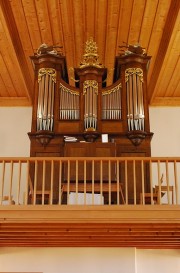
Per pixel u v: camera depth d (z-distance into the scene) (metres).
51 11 10.41
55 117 10.33
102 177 8.70
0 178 12.63
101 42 11.66
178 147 13.11
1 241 9.28
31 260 9.77
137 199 9.44
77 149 9.41
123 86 10.65
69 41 11.61
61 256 9.74
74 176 9.10
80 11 10.46
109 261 9.66
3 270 9.71
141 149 9.96
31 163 9.80
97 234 8.60
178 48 11.05
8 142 13.20
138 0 10.00
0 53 11.40
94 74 10.74
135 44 11.16
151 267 10.26
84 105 10.45
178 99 13.63
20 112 13.56
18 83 12.90
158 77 12.16
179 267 10.25
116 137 10.08
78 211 7.89
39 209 7.89
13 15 10.45
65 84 10.74
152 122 13.38
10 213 7.88
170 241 9.20
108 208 7.88
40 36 11.36
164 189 9.59
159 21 10.72
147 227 8.12
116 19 10.74
